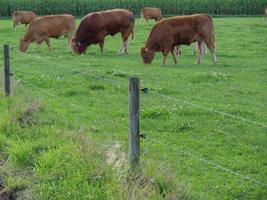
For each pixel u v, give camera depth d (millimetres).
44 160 7676
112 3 54094
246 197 6887
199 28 20906
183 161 8211
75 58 22203
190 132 10016
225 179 7457
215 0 54156
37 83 14836
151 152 8477
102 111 11633
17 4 52219
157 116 11086
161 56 24000
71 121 10367
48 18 25734
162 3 54875
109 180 6930
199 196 6621
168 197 6270
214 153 8734
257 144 9281
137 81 6758
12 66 18422
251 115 11414
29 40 25500
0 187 7449
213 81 15945
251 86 15211
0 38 31656
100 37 24594
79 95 13438
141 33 33094
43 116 10633
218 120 10812
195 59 22750
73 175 7141
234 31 32250
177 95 13648
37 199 6832
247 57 22516
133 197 6129
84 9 53594
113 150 7914
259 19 44438
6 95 11703
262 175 7703
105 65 19734
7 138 9102
